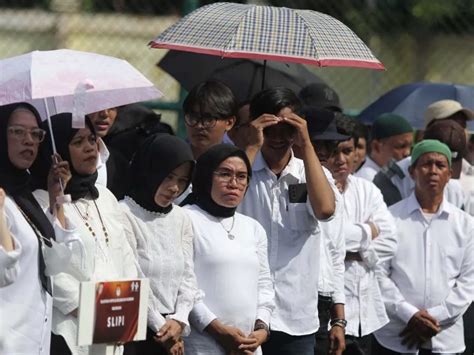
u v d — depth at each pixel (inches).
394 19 1030.4
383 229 677.3
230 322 546.6
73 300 479.8
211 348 544.7
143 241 525.0
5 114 472.1
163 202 530.0
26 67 494.3
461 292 709.3
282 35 601.0
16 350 457.7
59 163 474.9
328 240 616.4
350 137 663.8
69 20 964.6
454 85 924.6
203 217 555.2
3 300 456.8
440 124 789.9
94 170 504.4
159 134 535.5
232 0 968.3
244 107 633.0
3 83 486.6
